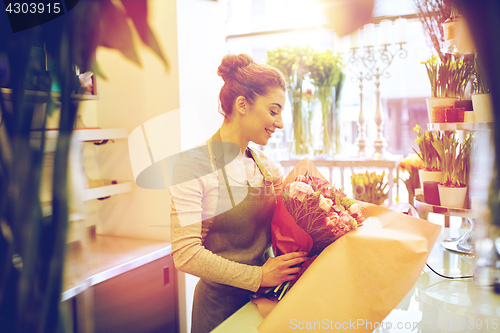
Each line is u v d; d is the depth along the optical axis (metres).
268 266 1.00
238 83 1.10
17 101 0.24
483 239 0.30
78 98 0.26
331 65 2.46
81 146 0.27
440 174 1.54
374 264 0.89
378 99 2.40
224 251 1.09
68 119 0.25
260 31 2.61
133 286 1.50
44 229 0.25
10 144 0.24
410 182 2.06
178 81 1.63
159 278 1.63
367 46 2.35
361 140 2.50
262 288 1.03
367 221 1.04
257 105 1.09
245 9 2.61
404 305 0.97
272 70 1.11
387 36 2.32
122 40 0.24
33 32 0.24
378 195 2.18
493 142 0.26
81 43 0.24
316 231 1.00
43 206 0.25
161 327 1.66
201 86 1.76
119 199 1.78
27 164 0.24
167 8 1.63
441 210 1.38
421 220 0.97
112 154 1.71
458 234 1.60
